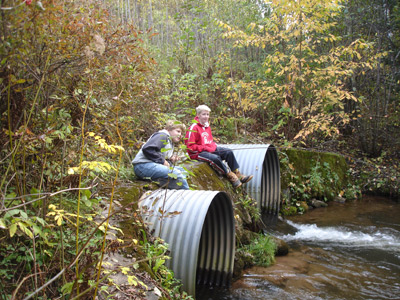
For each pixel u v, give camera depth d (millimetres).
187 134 5605
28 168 2539
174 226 3264
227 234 4000
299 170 8047
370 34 11047
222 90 9320
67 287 1839
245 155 6512
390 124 10320
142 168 4242
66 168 2688
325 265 4602
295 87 8695
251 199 5906
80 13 2383
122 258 2740
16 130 2227
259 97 8703
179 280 3059
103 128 3160
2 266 2254
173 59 8922
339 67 8219
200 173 5141
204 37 10945
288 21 8312
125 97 3303
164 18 11680
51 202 2549
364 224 6441
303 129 8211
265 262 4582
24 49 1948
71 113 2904
